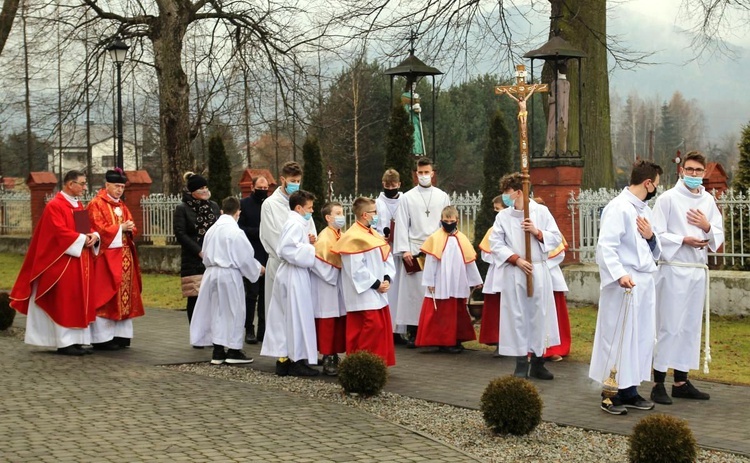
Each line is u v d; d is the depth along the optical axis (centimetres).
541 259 981
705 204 883
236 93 2686
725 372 1011
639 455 642
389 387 944
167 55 2467
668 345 865
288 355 1005
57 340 1129
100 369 1030
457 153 4297
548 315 984
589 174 2028
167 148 2509
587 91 2030
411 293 1229
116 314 1159
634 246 820
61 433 734
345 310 1018
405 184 1552
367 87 4144
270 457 671
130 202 2316
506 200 1016
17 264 2502
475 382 970
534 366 986
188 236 1220
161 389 916
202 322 1098
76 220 1138
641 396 854
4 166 4459
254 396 887
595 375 830
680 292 863
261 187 1269
